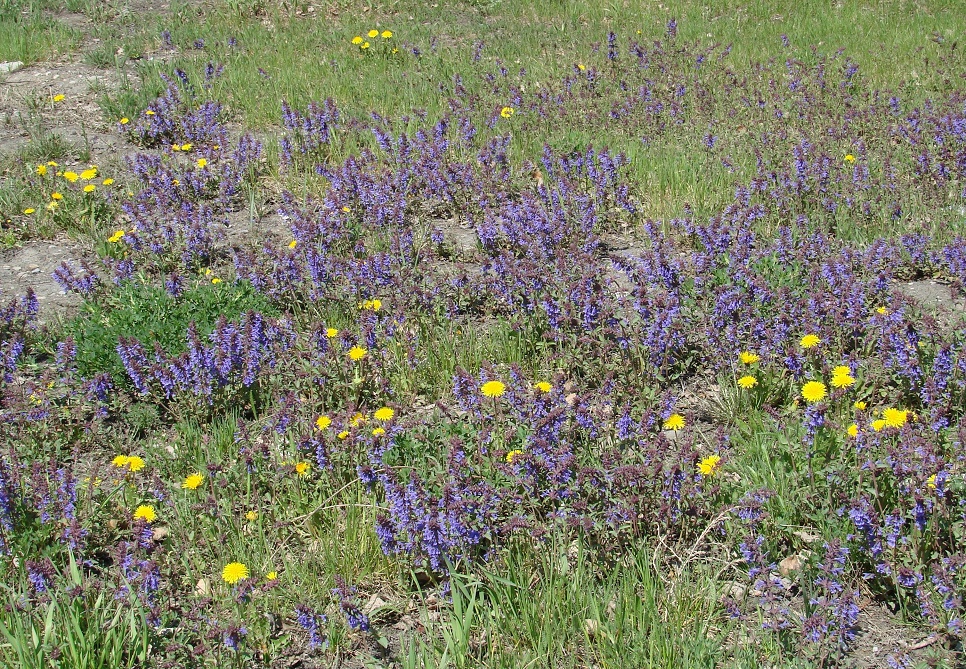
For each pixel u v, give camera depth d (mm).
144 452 3750
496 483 3520
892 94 5441
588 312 3877
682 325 3873
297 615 3391
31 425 3779
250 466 3605
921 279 4258
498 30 7152
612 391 3801
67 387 3844
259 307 4113
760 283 3984
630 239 4492
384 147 4844
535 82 5977
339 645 3385
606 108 5367
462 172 4605
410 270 4176
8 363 3943
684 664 3285
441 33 7078
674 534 3508
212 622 3369
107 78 6086
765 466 3568
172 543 3523
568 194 4500
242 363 3857
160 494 3570
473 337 4008
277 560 3510
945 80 5664
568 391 3852
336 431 3646
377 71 6223
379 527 3430
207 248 4379
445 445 3629
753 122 5164
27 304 4078
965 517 3410
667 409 3674
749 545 3385
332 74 6113
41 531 3516
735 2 7582
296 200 4715
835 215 4445
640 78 5910
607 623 3342
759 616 3352
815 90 5602
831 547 3340
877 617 3387
